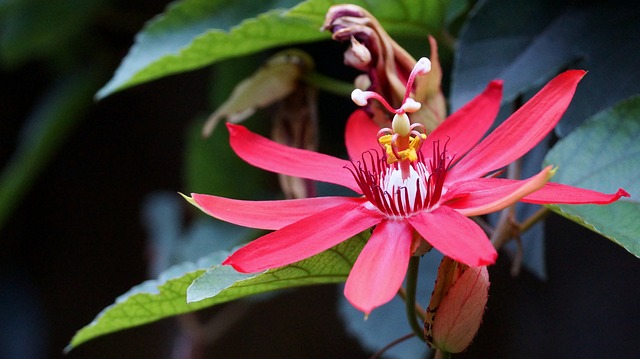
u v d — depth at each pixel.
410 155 0.59
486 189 0.58
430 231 0.56
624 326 0.79
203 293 0.58
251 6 0.68
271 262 0.56
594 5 0.64
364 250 0.56
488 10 0.64
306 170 0.60
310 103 0.67
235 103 0.67
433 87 0.61
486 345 0.81
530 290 0.81
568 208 0.61
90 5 0.80
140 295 0.61
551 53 0.64
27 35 0.80
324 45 0.74
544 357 0.81
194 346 0.81
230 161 0.78
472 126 0.61
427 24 0.66
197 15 0.68
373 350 0.71
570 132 0.63
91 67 0.84
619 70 0.63
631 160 0.61
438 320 0.58
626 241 0.59
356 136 0.62
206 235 0.78
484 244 0.55
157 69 0.66
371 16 0.61
